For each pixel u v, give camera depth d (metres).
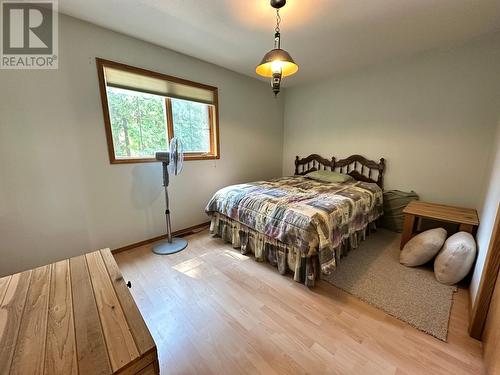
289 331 1.43
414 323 1.48
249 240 2.39
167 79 2.57
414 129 2.86
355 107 3.36
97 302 0.91
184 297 1.76
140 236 2.64
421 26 2.05
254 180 3.93
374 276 2.00
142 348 0.71
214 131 3.20
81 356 0.68
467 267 1.78
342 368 1.19
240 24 2.01
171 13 1.85
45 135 1.92
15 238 1.88
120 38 2.20
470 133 2.47
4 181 1.79
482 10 1.80
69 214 2.12
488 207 1.74
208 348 1.32
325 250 1.76
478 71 2.36
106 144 2.26
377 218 2.96
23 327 0.78
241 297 1.76
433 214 2.27
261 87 3.77
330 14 1.84
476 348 1.29
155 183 2.68
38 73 1.84
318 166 3.94
